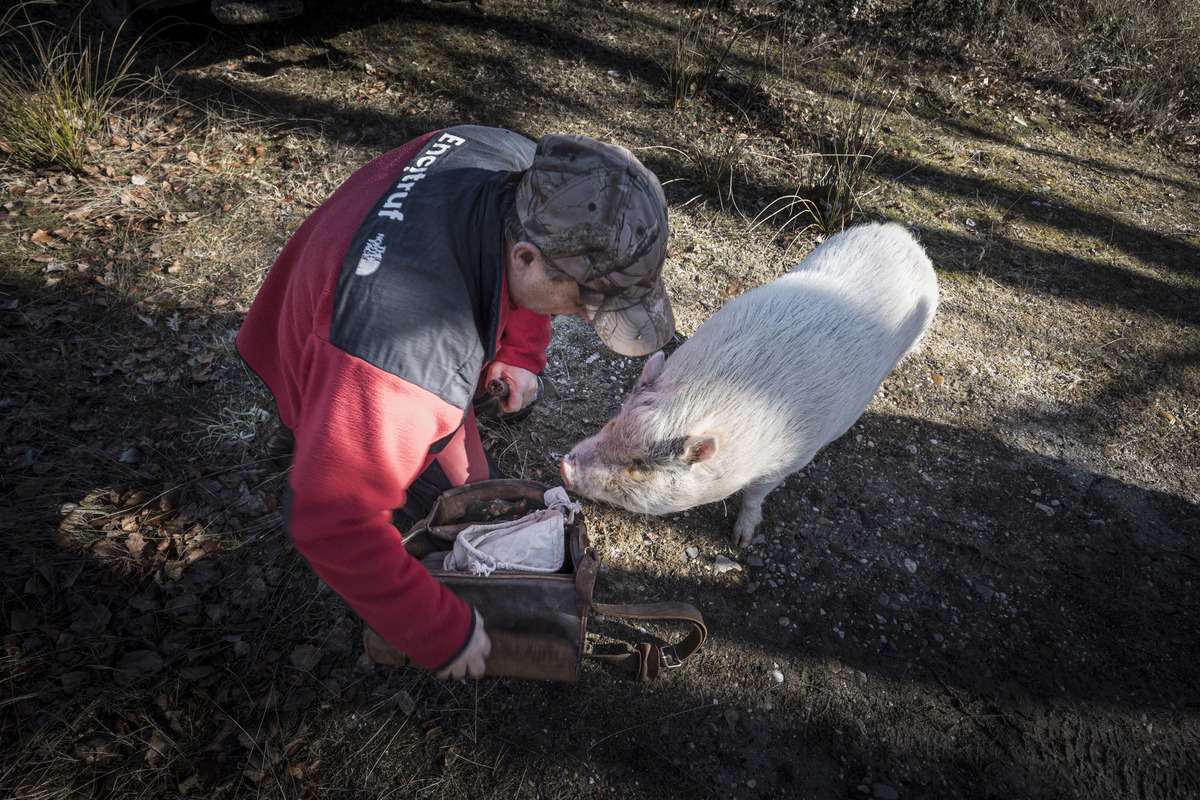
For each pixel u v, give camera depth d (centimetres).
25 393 273
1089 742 244
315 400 122
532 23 568
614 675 240
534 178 117
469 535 198
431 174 136
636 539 279
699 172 451
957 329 390
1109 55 662
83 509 246
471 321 126
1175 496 324
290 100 447
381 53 502
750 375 222
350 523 118
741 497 303
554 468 296
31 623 218
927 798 227
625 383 337
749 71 563
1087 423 351
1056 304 412
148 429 274
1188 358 388
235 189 381
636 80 529
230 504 258
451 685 228
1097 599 283
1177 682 262
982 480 320
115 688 210
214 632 227
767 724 237
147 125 405
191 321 315
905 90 584
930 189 484
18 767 193
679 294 377
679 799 217
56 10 472
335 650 230
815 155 464
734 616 262
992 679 256
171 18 468
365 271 121
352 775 207
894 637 264
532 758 218
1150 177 536
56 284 313
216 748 205
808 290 252
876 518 299
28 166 366
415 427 121
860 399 254
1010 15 665
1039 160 534
